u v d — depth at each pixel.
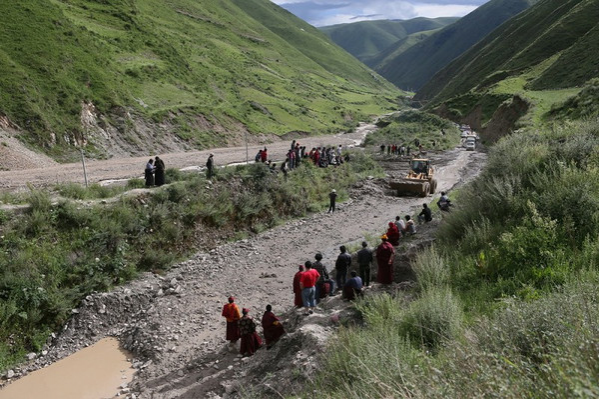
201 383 10.51
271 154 42.16
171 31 113.75
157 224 19.70
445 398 3.74
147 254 18.33
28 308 14.09
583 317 4.50
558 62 74.38
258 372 9.57
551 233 8.64
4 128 30.16
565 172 10.18
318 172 33.03
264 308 15.00
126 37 66.81
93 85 42.09
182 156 37.16
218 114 57.97
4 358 12.70
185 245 20.27
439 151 54.88
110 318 15.10
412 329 7.32
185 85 64.00
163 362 12.16
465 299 8.09
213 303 15.61
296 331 9.91
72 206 17.48
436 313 7.20
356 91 197.75
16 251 15.20
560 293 5.86
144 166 29.48
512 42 136.25
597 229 8.46
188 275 18.03
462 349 4.83
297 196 27.81
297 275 12.86
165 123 46.91
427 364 5.32
